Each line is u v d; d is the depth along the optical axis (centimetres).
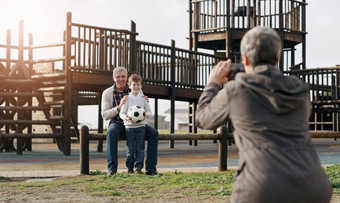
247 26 1584
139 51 1191
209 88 212
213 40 1625
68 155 1015
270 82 183
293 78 192
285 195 169
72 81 1033
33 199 436
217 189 492
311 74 1445
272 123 180
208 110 199
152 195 457
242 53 201
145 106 621
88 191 483
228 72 214
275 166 172
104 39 1089
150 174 613
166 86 1297
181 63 1344
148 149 619
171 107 1297
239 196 177
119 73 632
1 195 460
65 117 1019
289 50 1772
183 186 514
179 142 1848
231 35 1588
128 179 562
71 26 1018
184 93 1359
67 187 509
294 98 181
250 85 185
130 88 623
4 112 1199
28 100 1128
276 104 179
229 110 190
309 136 188
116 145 613
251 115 183
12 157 958
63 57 1029
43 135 1026
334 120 1623
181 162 852
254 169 174
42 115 1678
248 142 181
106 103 625
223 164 689
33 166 766
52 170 692
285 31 1639
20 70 1084
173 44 1303
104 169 711
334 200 423
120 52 1109
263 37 192
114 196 453
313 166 177
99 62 1091
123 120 625
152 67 1245
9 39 1084
